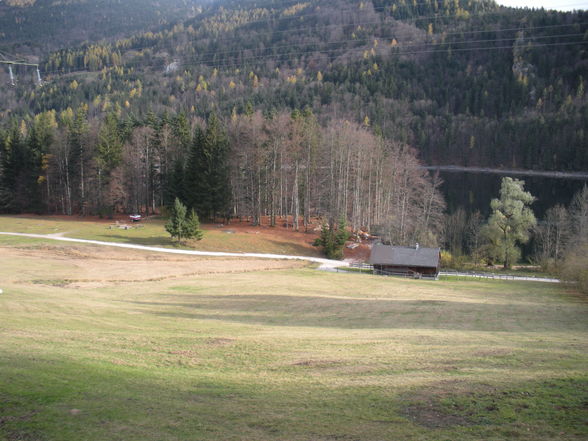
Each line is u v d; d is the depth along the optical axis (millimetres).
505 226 58000
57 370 12664
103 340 17141
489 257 60906
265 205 76938
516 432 9359
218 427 9695
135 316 24016
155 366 14078
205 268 46344
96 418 9914
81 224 67938
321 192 72875
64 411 10148
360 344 17969
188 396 11531
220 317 25656
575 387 11844
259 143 69375
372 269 52156
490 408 10594
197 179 70000
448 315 27516
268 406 10906
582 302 34750
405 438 9172
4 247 49656
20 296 26250
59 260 44969
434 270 49875
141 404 10836
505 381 12430
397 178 71438
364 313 27828
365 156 71062
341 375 13508
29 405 10289
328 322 25000
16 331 17312
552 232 63031
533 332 22297
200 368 14195
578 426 9570
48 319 20656
